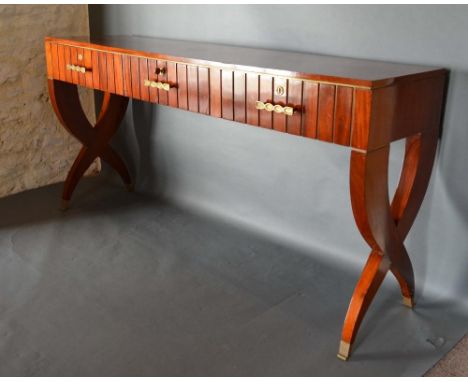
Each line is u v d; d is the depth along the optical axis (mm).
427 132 1896
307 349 1896
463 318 2051
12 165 3221
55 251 2562
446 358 1853
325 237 2471
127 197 3203
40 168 3348
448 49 1901
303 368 1801
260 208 2693
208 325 2023
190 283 2301
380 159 1688
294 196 2527
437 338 1946
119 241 2668
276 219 2639
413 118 1790
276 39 2359
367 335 1963
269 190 2623
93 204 3107
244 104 1896
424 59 1966
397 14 1993
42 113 3264
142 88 2248
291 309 2123
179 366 1804
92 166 3529
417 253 2189
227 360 1835
